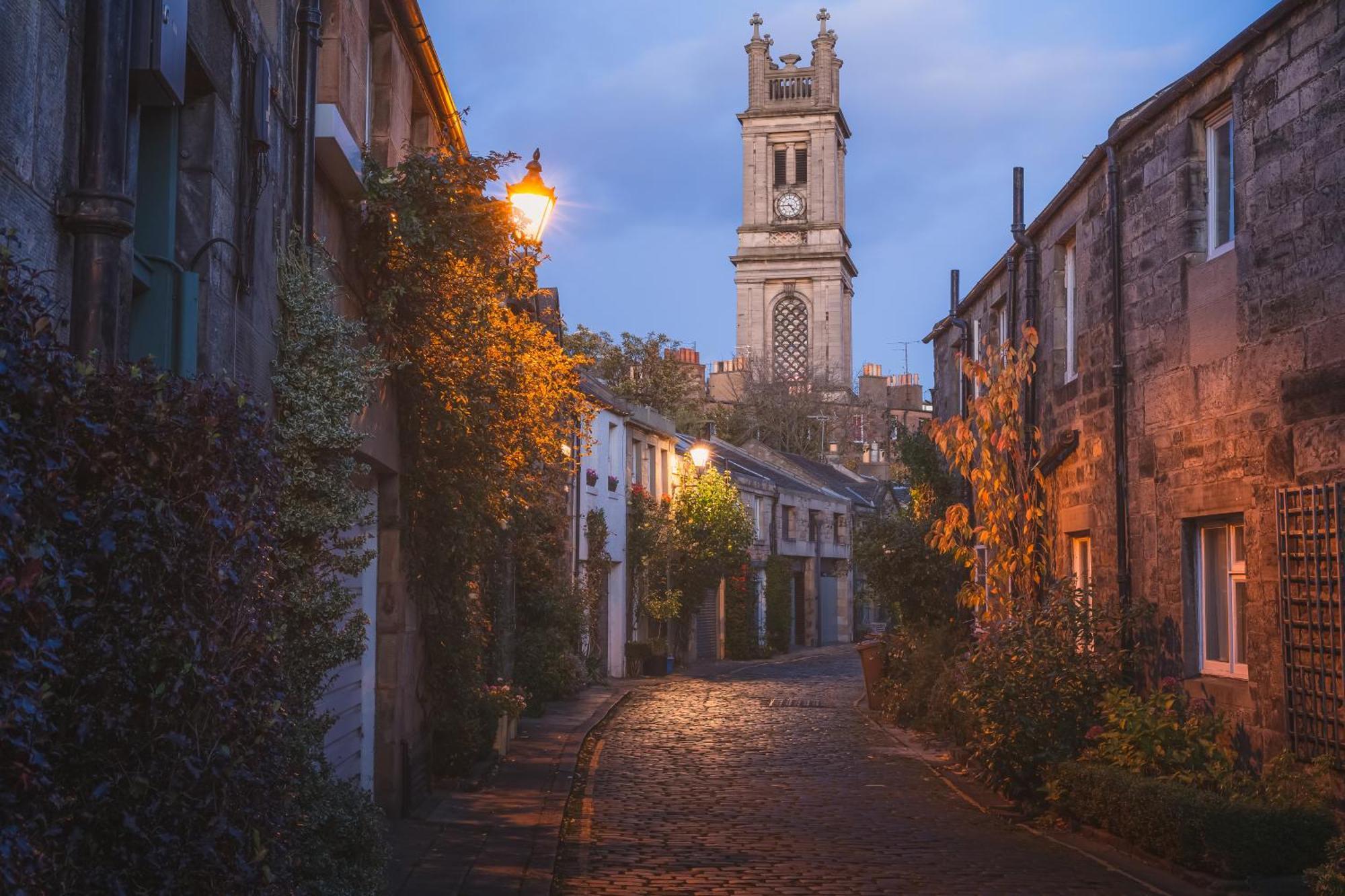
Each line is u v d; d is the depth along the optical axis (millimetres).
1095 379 13617
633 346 53531
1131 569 12539
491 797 12445
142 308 6027
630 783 13742
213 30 6457
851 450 77062
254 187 7121
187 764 4121
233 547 4480
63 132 4770
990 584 14586
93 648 3803
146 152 6285
